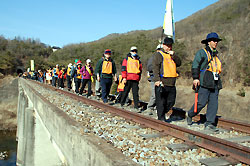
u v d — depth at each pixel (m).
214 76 4.83
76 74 13.80
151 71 7.14
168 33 7.05
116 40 75.06
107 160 2.77
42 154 10.62
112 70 9.30
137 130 4.97
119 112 6.58
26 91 18.23
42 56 87.88
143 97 20.36
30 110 11.74
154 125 5.11
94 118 6.01
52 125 5.99
